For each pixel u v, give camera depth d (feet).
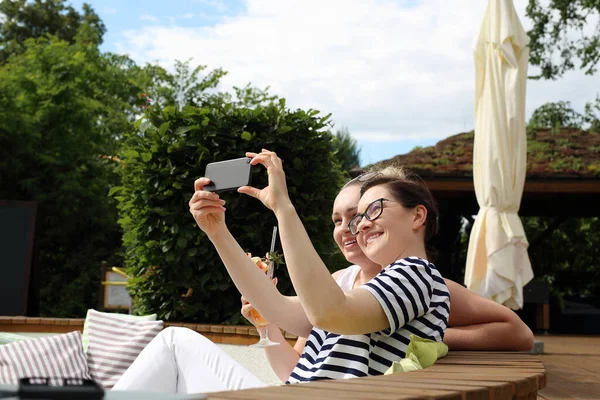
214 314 16.71
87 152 62.85
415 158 39.78
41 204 58.23
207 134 16.94
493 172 21.15
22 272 37.04
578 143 43.86
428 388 3.93
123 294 29.63
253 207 16.76
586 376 16.49
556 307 42.88
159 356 8.30
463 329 8.56
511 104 21.54
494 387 4.11
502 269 20.30
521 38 22.04
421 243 7.05
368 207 6.89
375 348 6.44
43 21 107.34
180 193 16.72
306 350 7.29
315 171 17.56
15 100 59.31
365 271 8.46
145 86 67.72
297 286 5.57
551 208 50.16
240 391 3.78
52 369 12.90
